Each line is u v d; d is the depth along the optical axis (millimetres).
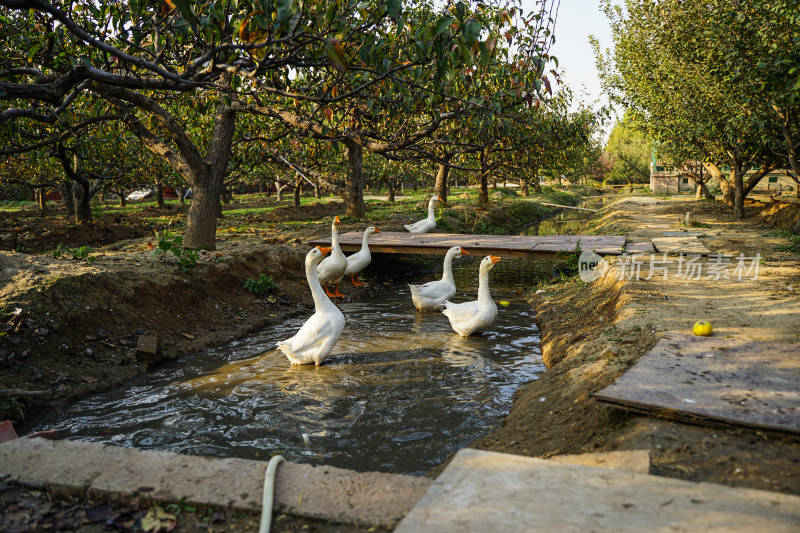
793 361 5004
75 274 8625
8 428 4652
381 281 14961
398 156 10641
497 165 17266
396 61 6738
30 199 41438
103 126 15531
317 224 21328
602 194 66688
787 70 12047
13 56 8414
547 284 13336
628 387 4465
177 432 5789
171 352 8391
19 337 7230
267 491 3262
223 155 13109
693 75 20406
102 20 6871
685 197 43188
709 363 5016
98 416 6250
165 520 3150
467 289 13750
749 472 3334
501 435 5125
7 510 3285
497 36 7426
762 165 22328
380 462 5082
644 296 8633
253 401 6617
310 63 5699
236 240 16109
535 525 2609
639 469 3365
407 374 7543
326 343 7891
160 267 10188
